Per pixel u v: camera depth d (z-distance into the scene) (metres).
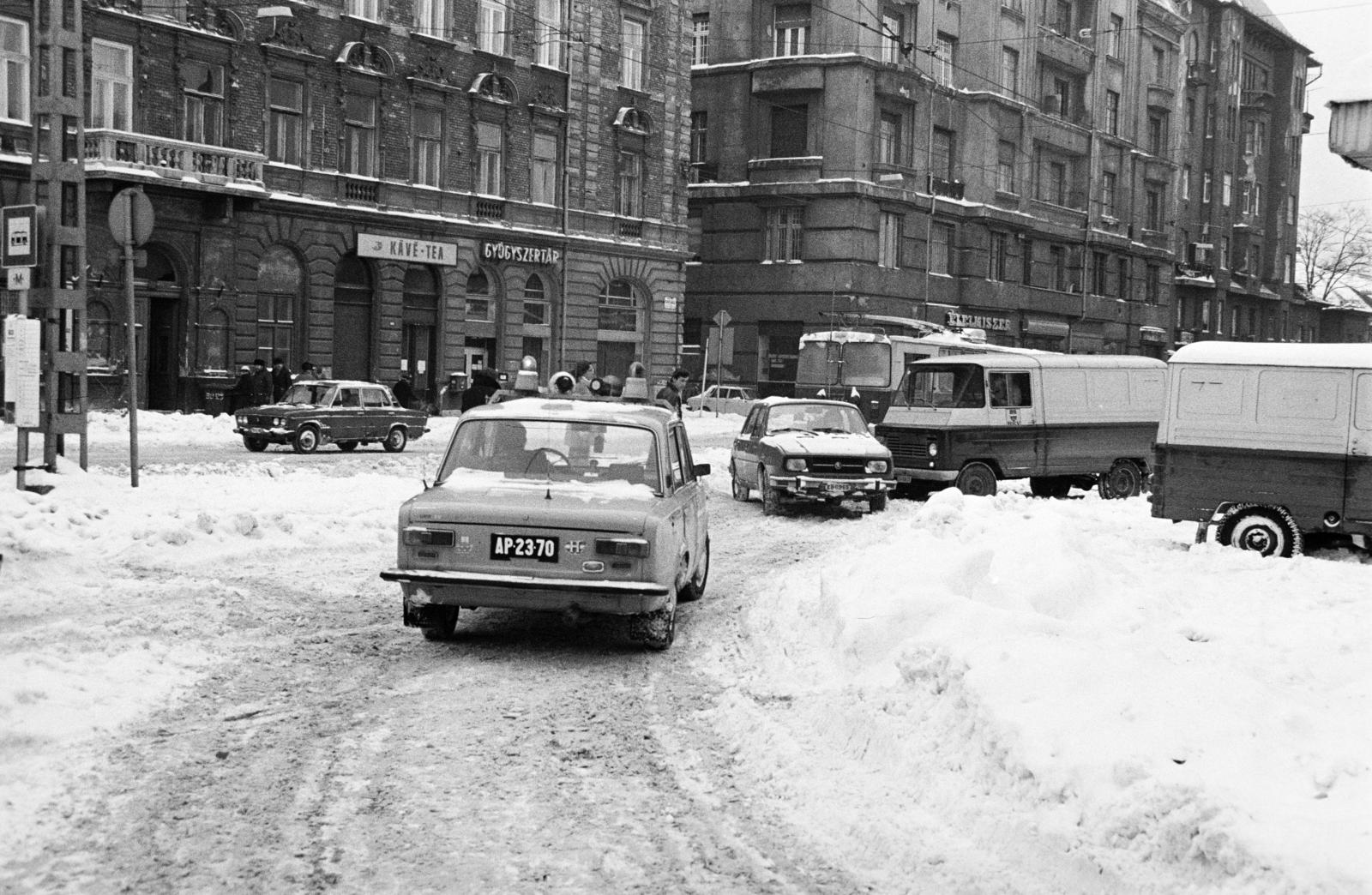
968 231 58.12
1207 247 77.56
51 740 6.79
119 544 12.63
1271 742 5.76
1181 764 5.52
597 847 5.61
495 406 10.73
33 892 4.92
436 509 9.30
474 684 8.55
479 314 43.06
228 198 33.44
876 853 5.57
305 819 5.87
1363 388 15.43
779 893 5.14
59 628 8.97
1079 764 5.64
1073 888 5.08
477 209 42.03
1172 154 73.62
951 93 57.12
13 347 15.00
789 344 54.59
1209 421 16.08
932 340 39.22
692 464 11.80
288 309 36.59
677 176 50.06
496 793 6.32
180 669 8.51
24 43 30.36
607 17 46.75
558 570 9.20
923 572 9.45
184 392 33.69
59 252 15.73
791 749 7.01
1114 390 24.42
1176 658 8.58
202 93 33.91
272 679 8.45
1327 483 15.54
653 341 49.41
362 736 7.25
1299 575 13.59
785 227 54.47
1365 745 5.81
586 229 46.34
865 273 53.06
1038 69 62.16
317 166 36.91
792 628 9.95
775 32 54.75
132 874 5.14
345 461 25.47
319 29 36.78
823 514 20.53
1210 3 77.50
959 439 22.91
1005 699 6.41
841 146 52.78
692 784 6.56
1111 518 19.53
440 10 40.78
